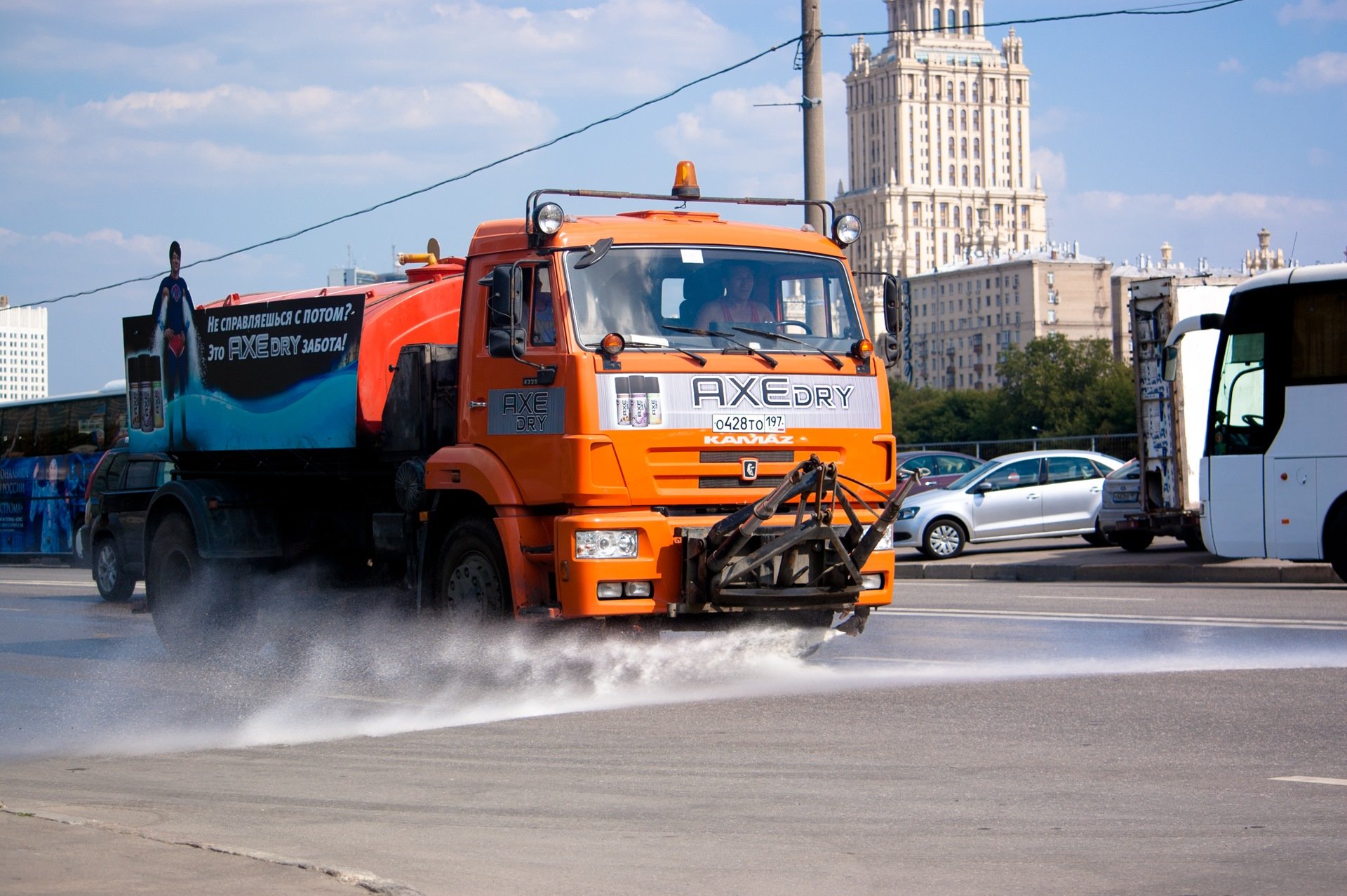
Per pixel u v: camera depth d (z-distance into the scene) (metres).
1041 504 25.88
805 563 9.65
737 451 9.72
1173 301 22.50
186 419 13.74
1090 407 153.25
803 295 10.34
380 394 11.77
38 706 10.31
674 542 9.43
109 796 7.18
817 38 21.45
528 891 5.21
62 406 31.92
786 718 8.72
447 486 10.42
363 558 12.28
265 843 6.00
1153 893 5.07
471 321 10.47
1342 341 17.20
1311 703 8.77
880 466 10.28
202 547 12.85
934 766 7.27
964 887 5.20
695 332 9.84
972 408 163.75
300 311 12.32
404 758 7.89
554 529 9.45
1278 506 17.48
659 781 7.09
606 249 9.69
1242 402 17.83
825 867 5.50
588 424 9.33
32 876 5.08
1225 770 7.03
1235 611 14.46
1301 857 5.48
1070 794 6.61
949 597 17.42
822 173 21.52
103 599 18.48
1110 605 15.62
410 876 5.43
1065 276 192.62
